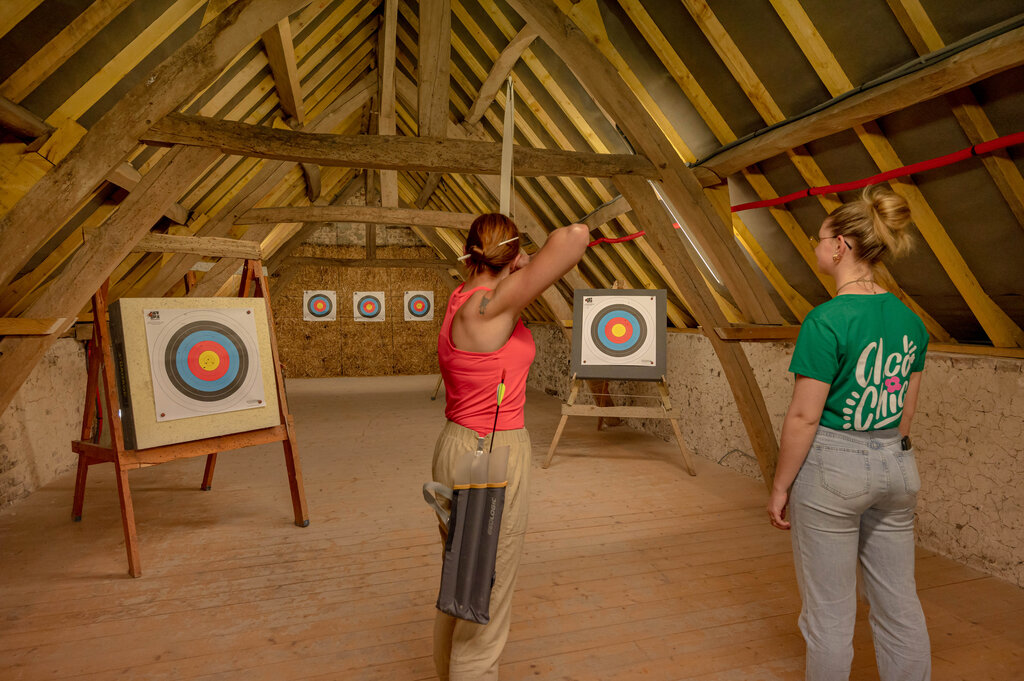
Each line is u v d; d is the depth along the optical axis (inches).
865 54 75.4
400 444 172.2
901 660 47.0
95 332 107.1
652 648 68.3
